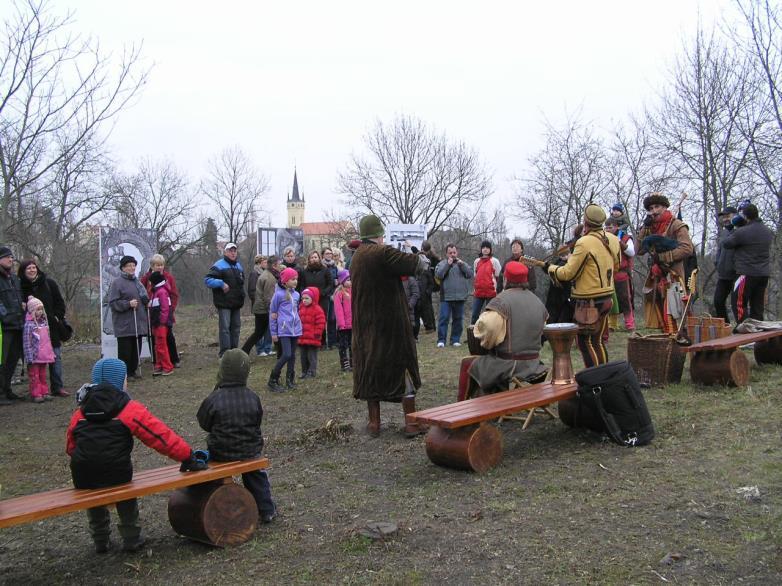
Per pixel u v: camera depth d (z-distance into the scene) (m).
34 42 12.91
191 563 3.98
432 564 3.71
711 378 7.17
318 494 5.11
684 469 4.89
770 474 4.64
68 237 25.64
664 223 8.46
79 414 4.02
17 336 9.65
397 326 6.46
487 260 12.05
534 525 4.12
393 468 5.61
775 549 3.57
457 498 4.73
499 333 6.02
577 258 6.44
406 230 16.28
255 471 4.55
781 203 17.97
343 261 13.77
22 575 4.04
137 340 11.05
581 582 3.38
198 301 49.19
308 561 3.87
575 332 6.09
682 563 3.50
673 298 8.22
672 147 20.39
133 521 4.21
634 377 5.61
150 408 8.77
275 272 11.69
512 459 5.51
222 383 4.48
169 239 43.69
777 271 18.38
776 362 8.16
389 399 6.48
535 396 5.55
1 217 13.68
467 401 5.55
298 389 9.36
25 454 6.91
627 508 4.27
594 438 5.89
